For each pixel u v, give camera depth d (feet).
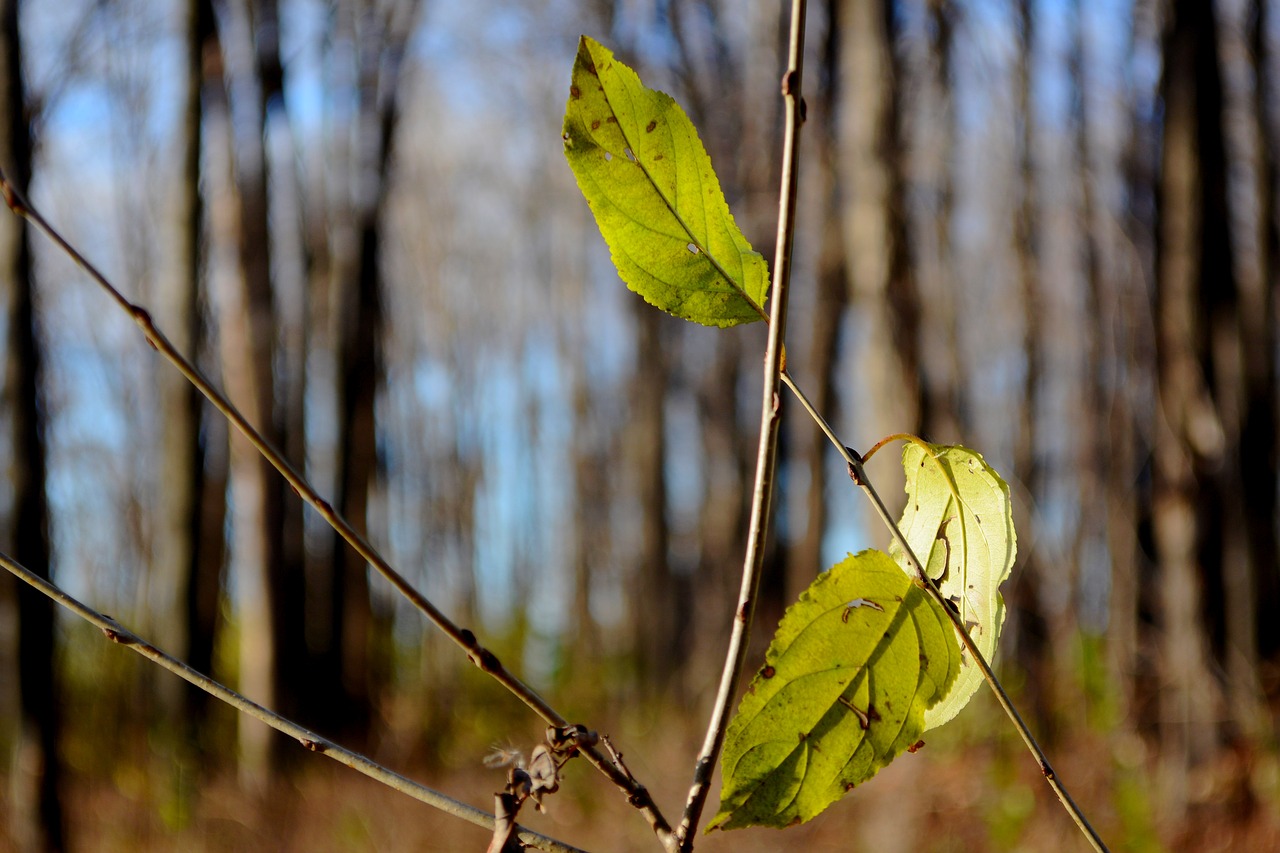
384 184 43.98
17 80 26.37
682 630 63.41
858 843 23.67
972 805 23.62
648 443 63.16
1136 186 33.65
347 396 42.11
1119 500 28.17
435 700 44.83
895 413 23.94
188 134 34.17
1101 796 23.22
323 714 39.14
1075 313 39.91
